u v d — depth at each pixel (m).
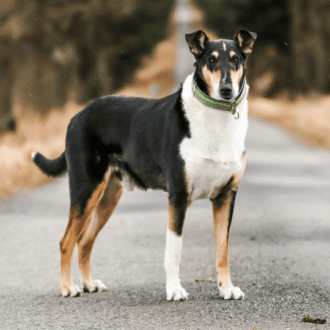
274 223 13.38
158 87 84.38
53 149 26.25
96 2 49.47
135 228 13.12
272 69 78.19
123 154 8.95
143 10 76.56
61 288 8.55
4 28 43.44
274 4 69.56
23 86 45.66
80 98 58.25
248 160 25.12
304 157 26.28
